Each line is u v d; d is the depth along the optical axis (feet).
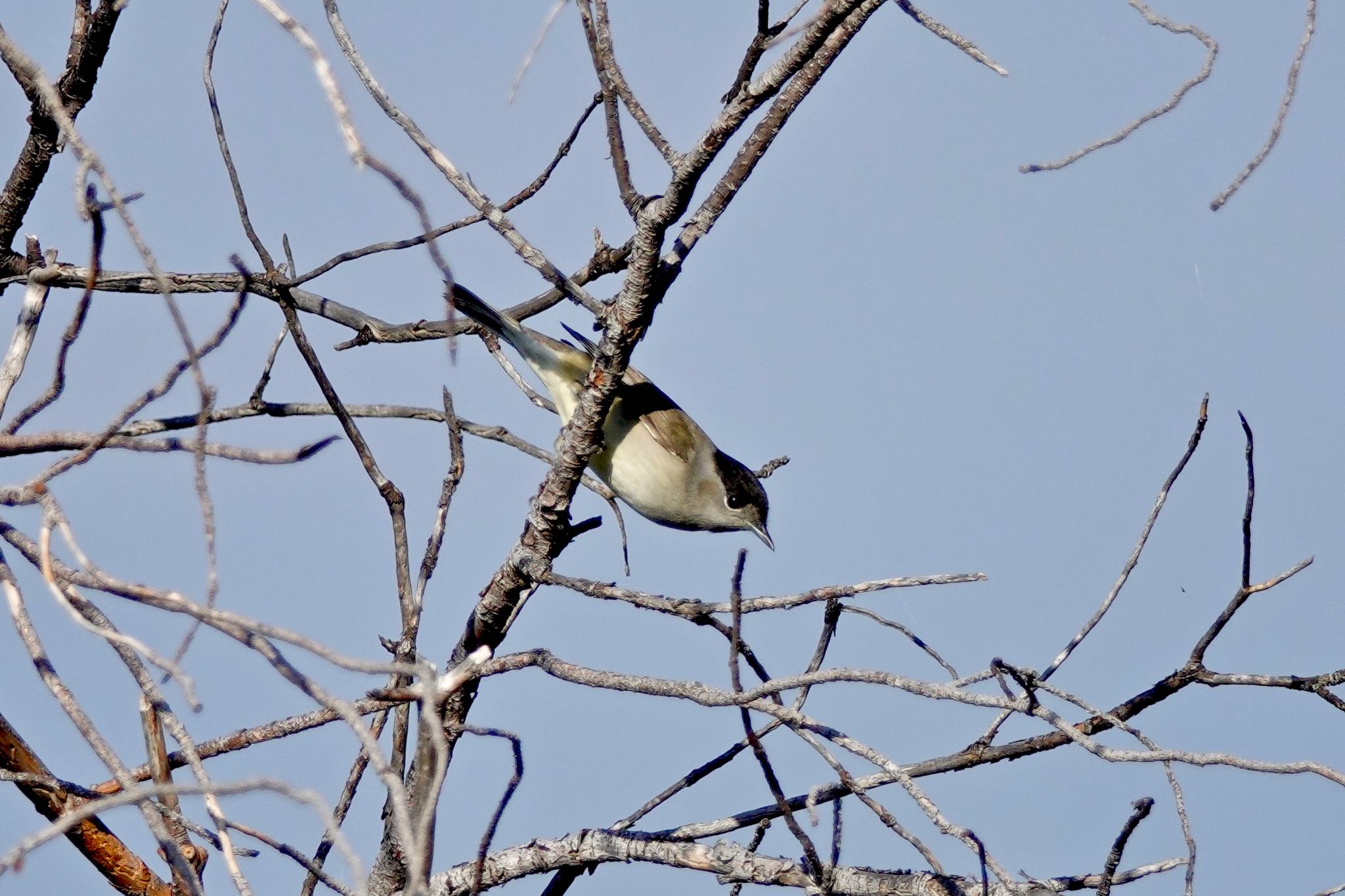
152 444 22.50
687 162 28.58
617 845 33.78
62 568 21.86
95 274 24.06
